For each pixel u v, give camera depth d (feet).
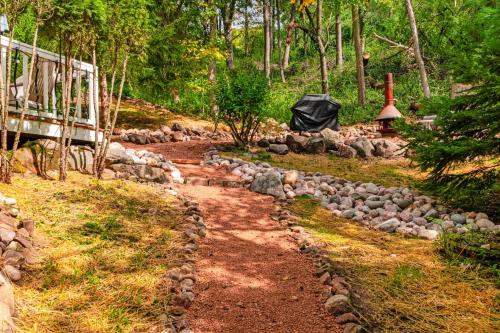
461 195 20.49
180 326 10.67
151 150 33.55
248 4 95.40
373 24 92.48
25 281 11.46
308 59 110.11
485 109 19.07
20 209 15.55
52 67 23.93
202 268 14.35
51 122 22.20
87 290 11.63
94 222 16.31
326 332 10.96
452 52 19.03
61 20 19.66
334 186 26.23
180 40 48.78
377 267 14.79
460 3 65.51
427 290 13.16
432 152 19.01
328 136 39.09
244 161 29.86
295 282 13.76
